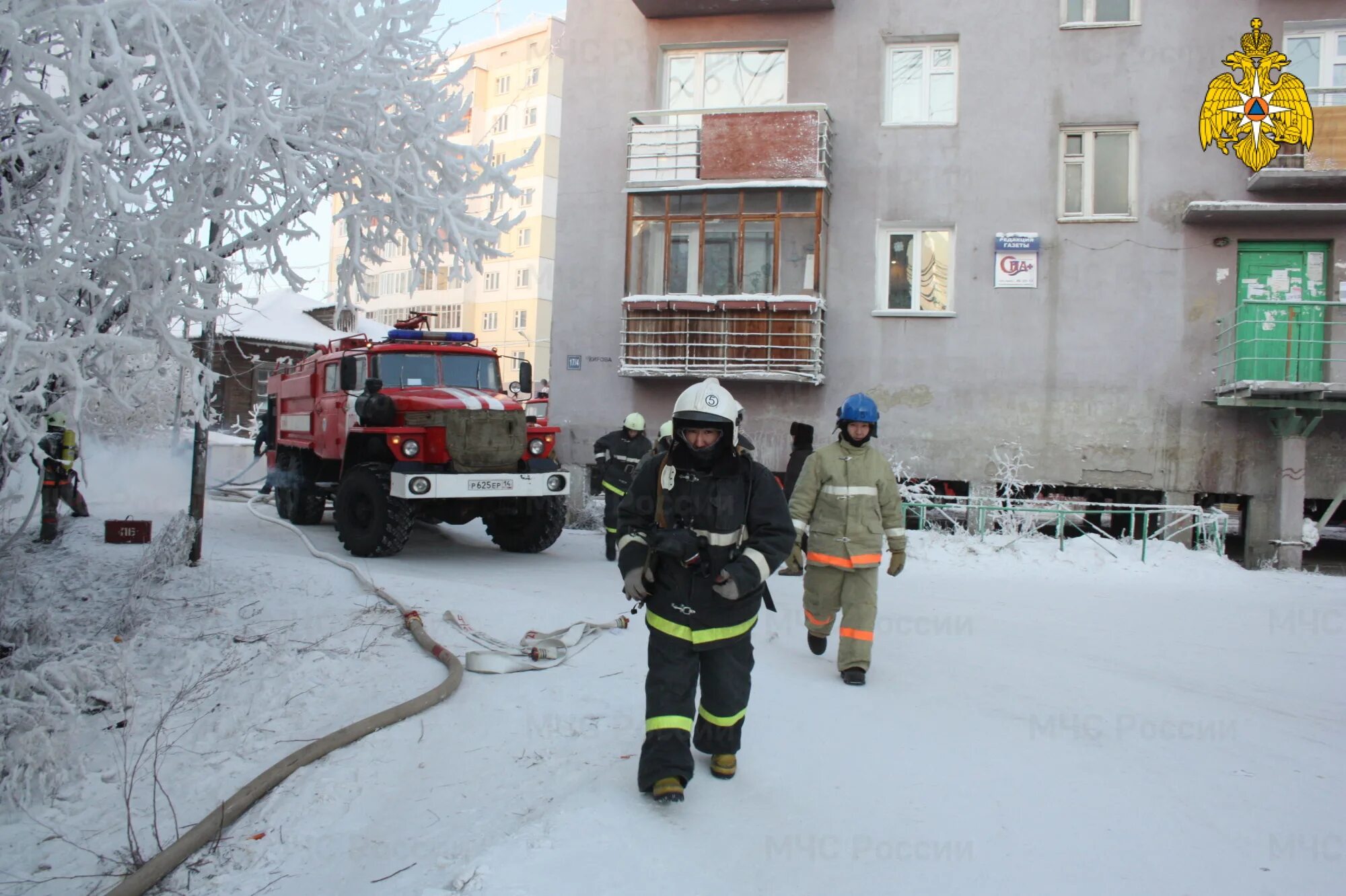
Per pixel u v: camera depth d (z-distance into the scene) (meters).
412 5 5.30
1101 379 13.99
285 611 6.95
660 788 3.57
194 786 4.34
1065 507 12.31
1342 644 7.39
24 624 6.46
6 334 3.99
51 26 4.04
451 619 6.54
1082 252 14.12
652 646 3.72
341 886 3.29
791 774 4.05
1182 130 13.90
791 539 3.69
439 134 5.63
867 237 14.73
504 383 12.50
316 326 28.70
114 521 10.02
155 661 5.92
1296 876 3.23
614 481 10.40
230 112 4.49
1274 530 13.38
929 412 14.45
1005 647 6.90
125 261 4.53
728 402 3.65
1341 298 13.52
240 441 20.17
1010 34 14.41
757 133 14.62
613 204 15.62
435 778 4.10
